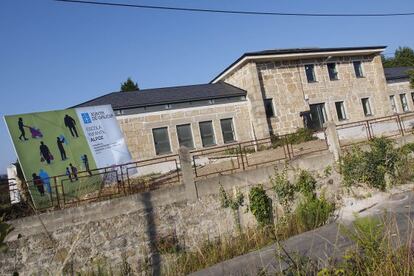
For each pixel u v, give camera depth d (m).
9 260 8.99
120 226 10.21
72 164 12.65
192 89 23.12
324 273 4.08
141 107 19.41
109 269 9.85
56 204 11.17
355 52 25.61
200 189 11.40
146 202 10.62
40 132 12.34
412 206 10.70
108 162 13.60
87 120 13.63
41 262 9.27
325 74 24.92
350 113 25.31
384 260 4.04
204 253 10.54
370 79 26.78
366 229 4.46
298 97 23.62
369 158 13.84
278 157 15.51
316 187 13.19
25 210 10.18
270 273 6.27
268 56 22.38
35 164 11.84
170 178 13.74
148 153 19.12
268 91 22.80
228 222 11.58
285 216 12.20
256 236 10.97
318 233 10.51
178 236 10.84
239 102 22.09
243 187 12.02
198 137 20.58
